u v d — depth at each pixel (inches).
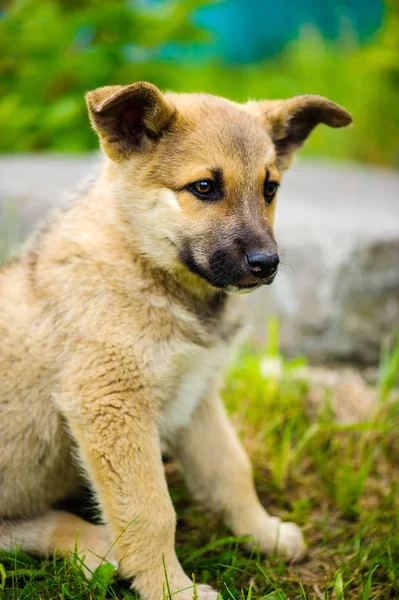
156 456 44.7
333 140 102.8
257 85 105.7
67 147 76.7
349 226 57.7
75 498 48.5
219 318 47.1
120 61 72.2
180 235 45.5
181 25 71.6
